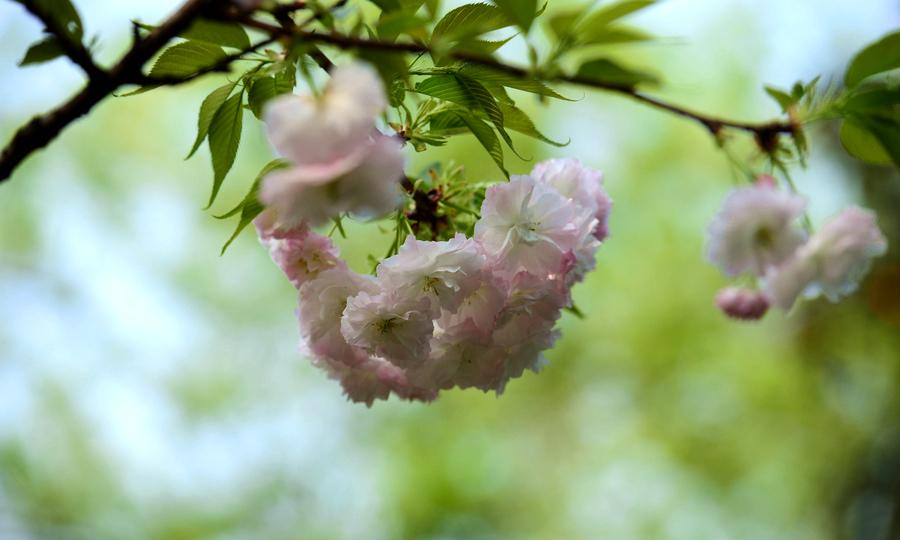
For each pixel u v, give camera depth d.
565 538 11.04
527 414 10.93
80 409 10.33
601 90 1.70
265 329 10.97
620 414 10.85
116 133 10.38
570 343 10.54
